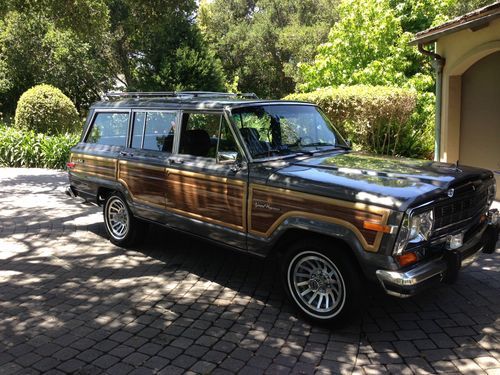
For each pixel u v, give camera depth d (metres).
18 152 14.02
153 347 3.89
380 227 3.63
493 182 4.82
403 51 14.56
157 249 6.32
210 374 3.51
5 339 4.02
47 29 23.86
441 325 4.21
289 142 5.11
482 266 5.54
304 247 4.16
